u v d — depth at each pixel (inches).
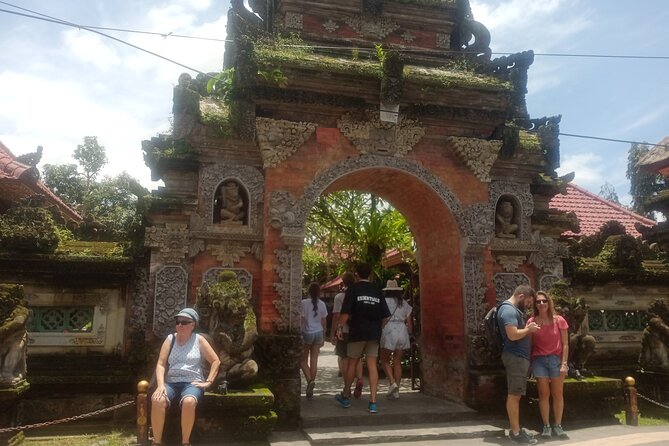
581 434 303.6
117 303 349.4
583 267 436.5
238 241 343.6
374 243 589.6
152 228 333.1
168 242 332.8
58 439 290.7
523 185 401.4
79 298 343.3
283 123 350.0
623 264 448.8
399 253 617.3
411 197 401.7
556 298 350.0
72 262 335.3
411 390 430.9
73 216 555.2
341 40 408.8
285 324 331.3
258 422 272.1
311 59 350.3
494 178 395.9
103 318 344.8
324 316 394.3
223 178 346.0
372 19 426.9
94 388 324.8
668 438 291.6
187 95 344.5
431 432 299.6
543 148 405.7
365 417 317.4
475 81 376.2
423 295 422.3
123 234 384.8
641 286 459.8
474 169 381.7
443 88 369.1
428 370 406.0
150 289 327.9
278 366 315.6
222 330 282.5
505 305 299.0
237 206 346.9
